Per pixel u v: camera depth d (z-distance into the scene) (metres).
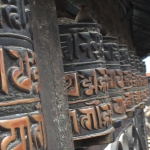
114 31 2.89
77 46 1.30
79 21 1.42
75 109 1.25
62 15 2.14
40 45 1.13
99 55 1.34
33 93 0.81
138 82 2.55
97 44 1.34
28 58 0.81
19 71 0.76
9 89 0.73
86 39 1.31
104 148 2.23
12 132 0.71
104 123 1.28
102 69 1.33
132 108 2.02
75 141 1.33
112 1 3.00
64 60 1.29
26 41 0.81
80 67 1.29
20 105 0.75
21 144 0.72
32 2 1.11
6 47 0.74
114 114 1.63
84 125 1.25
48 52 1.16
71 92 1.26
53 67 1.17
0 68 0.72
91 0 2.13
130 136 3.02
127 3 3.71
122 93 1.69
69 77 1.27
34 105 0.80
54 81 1.17
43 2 1.18
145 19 4.66
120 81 1.68
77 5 1.83
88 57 1.31
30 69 0.82
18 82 0.75
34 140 0.77
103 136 1.33
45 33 1.16
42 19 1.16
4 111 0.72
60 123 1.16
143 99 2.71
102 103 1.30
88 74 1.29
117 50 1.70
